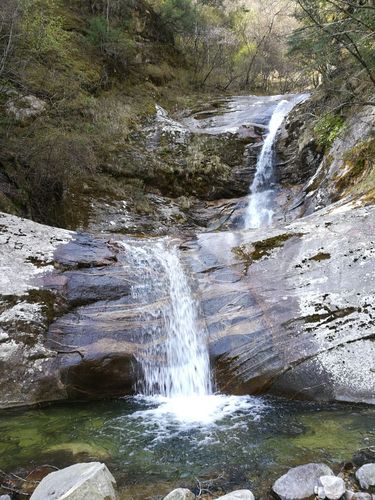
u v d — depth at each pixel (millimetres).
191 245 6953
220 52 21422
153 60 17891
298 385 4766
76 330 5156
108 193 10078
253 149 12359
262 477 3246
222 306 5594
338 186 8305
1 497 2928
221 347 5203
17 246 5703
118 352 5035
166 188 11125
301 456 3512
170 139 12055
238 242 6656
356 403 4504
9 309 4938
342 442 3701
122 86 15047
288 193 10820
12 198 7496
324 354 4840
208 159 11617
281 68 22594
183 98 17203
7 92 9266
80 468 3031
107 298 5535
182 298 5816
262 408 4566
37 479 3240
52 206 8562
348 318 5008
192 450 3697
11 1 8109
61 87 11102
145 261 6246
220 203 11328
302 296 5391
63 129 9344
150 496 3035
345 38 6941
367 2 6820
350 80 8742
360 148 8227
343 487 2918
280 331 5148
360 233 5824
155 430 4109
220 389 5047
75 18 14945
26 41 9273
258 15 23203
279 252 6141
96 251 6141
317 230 6262
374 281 5191
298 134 11555
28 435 4004
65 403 4820
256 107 15453
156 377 5168
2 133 8086
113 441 3885
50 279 5438
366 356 4711
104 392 4977
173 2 18828
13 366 4695
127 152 11148
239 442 3816
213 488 3119
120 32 15289
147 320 5449
